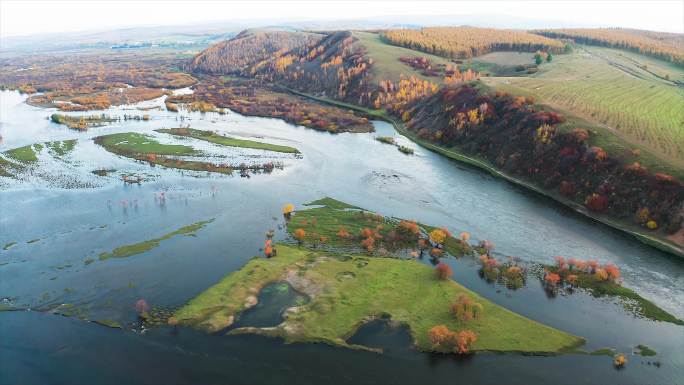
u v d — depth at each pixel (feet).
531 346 220.64
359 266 286.87
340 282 269.03
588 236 339.57
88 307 248.93
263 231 334.65
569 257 308.19
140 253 303.89
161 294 259.39
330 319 238.27
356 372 205.77
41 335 228.43
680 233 323.57
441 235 315.17
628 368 209.15
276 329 230.48
